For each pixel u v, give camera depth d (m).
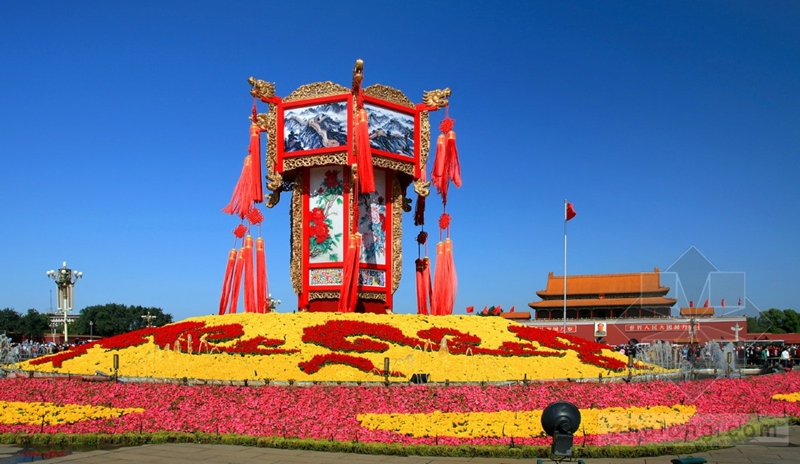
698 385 30.45
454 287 46.62
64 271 75.88
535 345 39.38
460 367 33.41
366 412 25.14
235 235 46.66
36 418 24.97
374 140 45.28
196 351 34.47
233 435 22.66
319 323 38.88
